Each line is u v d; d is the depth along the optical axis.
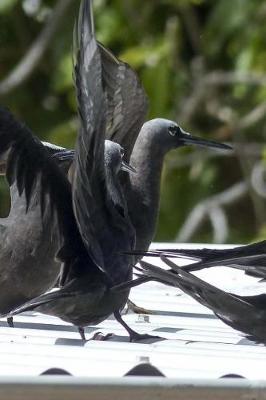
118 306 10.20
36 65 23.30
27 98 23.97
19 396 7.45
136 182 11.95
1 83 23.55
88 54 9.37
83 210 9.97
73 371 8.17
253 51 22.77
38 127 23.94
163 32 23.19
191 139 12.41
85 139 9.55
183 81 22.97
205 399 7.74
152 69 22.27
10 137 9.74
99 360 8.62
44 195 10.07
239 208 23.81
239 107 23.50
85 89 9.42
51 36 23.12
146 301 11.98
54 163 10.01
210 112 23.20
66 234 10.18
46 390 7.49
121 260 10.20
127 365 8.42
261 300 9.81
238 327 9.85
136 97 12.07
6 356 8.77
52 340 9.83
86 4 9.29
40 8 24.11
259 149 23.06
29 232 10.80
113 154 10.59
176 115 22.75
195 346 9.62
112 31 23.03
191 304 11.91
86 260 10.16
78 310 10.03
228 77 22.89
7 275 10.91
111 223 10.20
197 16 23.75
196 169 23.02
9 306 11.00
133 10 23.14
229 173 23.91
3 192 22.69
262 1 22.72
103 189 10.03
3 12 23.80
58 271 10.90
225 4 22.92
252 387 7.81
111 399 7.60
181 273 9.56
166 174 22.81
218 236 22.48
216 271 13.26
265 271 9.96
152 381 7.68
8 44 24.47
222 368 8.54
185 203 22.94
